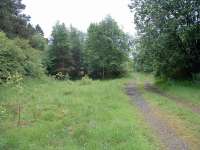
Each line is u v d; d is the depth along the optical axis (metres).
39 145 10.25
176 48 31.25
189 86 26.38
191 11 28.70
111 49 69.00
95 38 70.12
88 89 26.08
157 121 13.59
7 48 27.62
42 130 12.00
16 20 48.44
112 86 31.59
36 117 14.72
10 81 16.98
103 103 18.62
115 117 14.12
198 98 19.88
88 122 13.38
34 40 60.16
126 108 17.00
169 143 10.21
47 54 71.44
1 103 17.48
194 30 28.61
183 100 20.42
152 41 31.22
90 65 71.06
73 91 24.45
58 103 18.31
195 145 10.00
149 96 23.19
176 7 29.73
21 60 30.41
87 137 10.88
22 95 20.91
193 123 13.02
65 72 71.94
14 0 49.59
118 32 69.81
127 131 11.27
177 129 12.05
